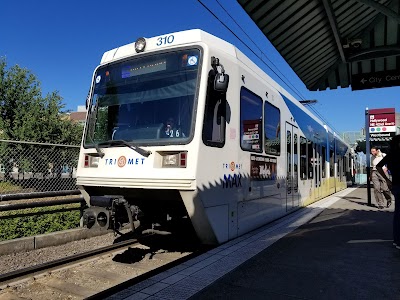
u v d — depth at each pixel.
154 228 6.32
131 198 5.95
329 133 15.73
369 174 11.73
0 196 6.61
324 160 14.30
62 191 7.68
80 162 6.17
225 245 5.68
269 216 7.68
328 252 5.45
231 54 6.25
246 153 6.49
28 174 8.68
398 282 4.16
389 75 10.70
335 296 3.75
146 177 5.25
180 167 5.11
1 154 8.30
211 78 5.46
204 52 5.46
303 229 7.20
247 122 6.61
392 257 5.21
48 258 6.17
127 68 6.18
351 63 10.27
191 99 5.32
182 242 6.72
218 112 5.62
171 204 6.04
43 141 19.75
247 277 4.30
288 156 9.13
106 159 5.76
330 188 15.43
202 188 5.08
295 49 8.92
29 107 20.34
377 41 9.49
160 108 5.60
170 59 5.73
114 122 6.04
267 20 7.41
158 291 3.83
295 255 5.27
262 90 7.47
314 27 8.02
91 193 6.34
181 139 5.20
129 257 6.15
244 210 6.40
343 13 7.65
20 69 20.69
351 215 9.19
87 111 6.44
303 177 10.69
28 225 7.22
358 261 5.00
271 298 3.69
